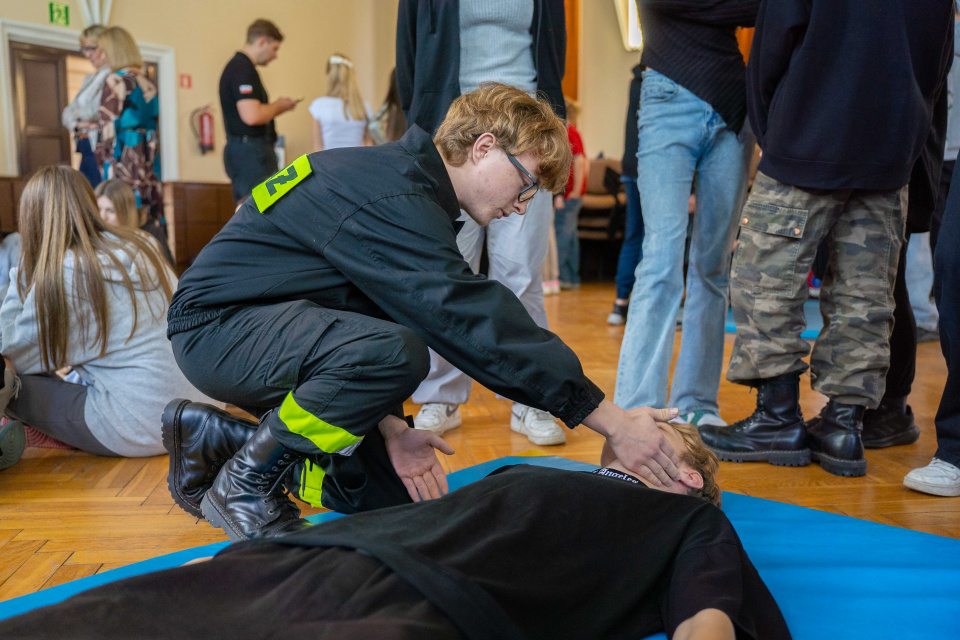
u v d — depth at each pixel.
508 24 2.32
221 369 1.36
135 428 2.19
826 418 2.15
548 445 2.35
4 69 6.57
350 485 1.45
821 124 1.93
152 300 2.21
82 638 0.79
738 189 2.32
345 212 1.28
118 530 1.70
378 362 1.24
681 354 2.46
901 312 2.28
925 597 1.30
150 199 5.23
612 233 8.04
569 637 1.03
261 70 8.16
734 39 2.28
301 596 0.86
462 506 1.10
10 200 5.70
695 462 1.46
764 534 1.60
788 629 1.13
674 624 1.03
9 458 2.07
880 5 1.87
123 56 5.05
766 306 2.12
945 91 2.11
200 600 0.86
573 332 4.73
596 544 1.11
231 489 1.34
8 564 1.51
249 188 5.38
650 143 2.34
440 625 0.87
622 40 9.17
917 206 2.21
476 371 1.26
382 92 8.84
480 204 1.38
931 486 1.90
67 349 2.15
